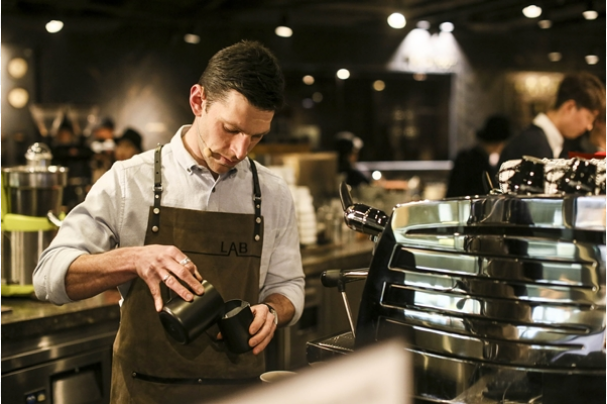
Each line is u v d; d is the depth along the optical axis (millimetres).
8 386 2029
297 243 1742
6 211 2422
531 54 9336
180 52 8227
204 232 1529
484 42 9273
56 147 6406
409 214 971
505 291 897
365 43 8883
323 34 8719
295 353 3127
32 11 7199
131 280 1524
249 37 8445
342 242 4035
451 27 8641
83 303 2357
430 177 9305
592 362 866
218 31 8344
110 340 2354
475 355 918
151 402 1495
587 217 850
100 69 7887
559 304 872
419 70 9102
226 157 1454
